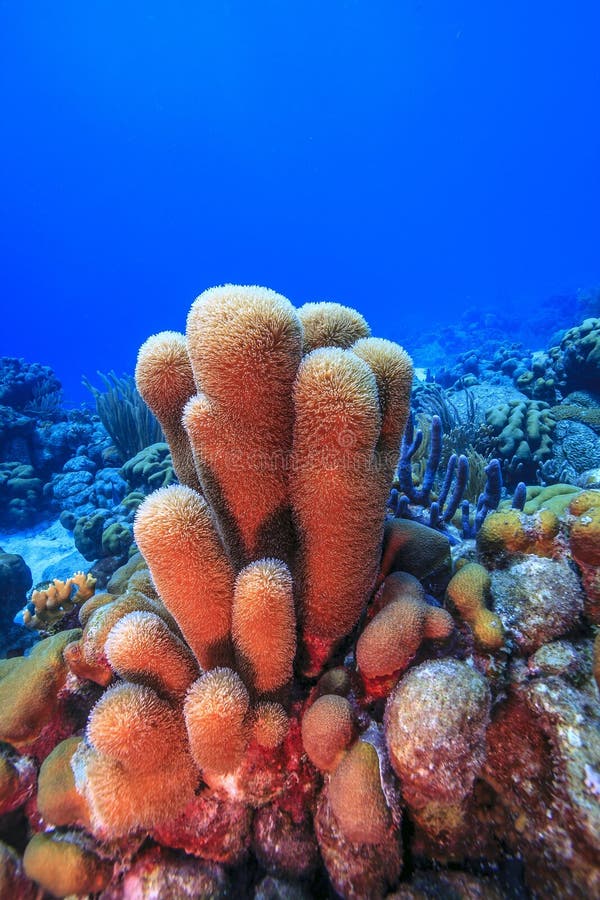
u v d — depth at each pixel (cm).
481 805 114
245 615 109
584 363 729
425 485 235
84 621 185
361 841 108
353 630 149
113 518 629
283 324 95
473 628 130
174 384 129
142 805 109
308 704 135
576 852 96
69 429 926
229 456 112
